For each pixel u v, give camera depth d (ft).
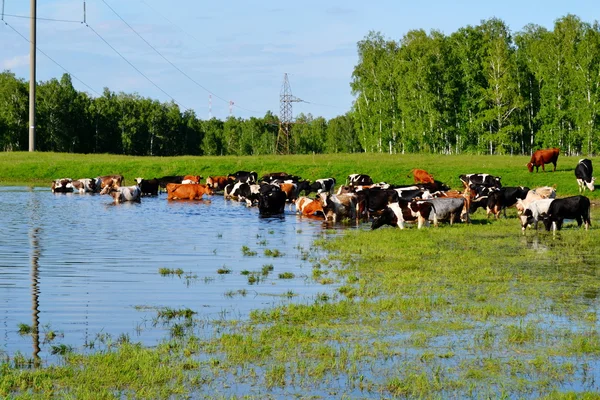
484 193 115.85
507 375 37.09
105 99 447.01
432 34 327.06
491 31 341.41
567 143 302.04
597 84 284.82
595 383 35.99
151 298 54.08
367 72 343.26
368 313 48.93
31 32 261.65
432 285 57.77
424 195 111.34
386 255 72.54
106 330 45.21
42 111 408.46
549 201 90.48
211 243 83.41
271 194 119.34
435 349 41.16
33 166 203.00
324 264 68.33
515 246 78.48
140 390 34.71
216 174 188.44
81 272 64.39
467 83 308.19
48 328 45.65
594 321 46.98
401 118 331.36
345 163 184.14
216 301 53.11
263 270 64.75
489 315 48.49
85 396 33.42
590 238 84.48
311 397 34.22
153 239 86.63
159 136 467.93
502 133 290.15
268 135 545.03
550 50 305.53
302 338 42.93
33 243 82.02
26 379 35.78
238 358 39.45
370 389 35.17
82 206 131.34
